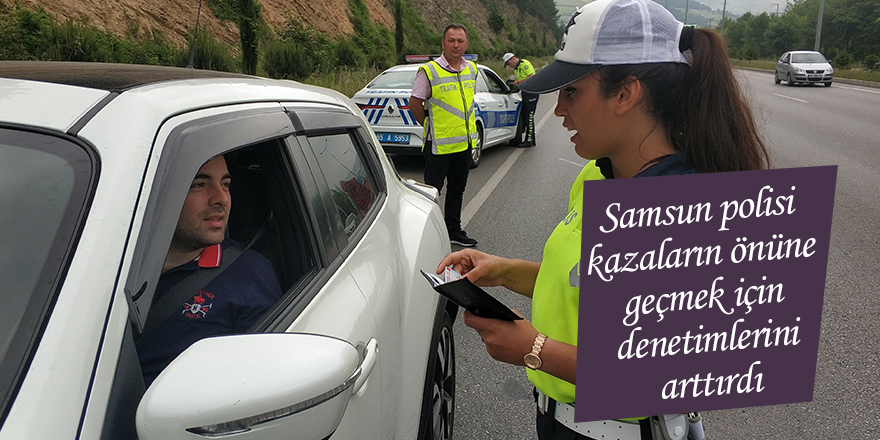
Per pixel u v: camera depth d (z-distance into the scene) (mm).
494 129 9680
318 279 1598
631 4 1172
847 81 33031
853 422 2887
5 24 9375
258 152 1736
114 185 1130
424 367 2061
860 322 3920
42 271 1031
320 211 1764
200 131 1388
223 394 948
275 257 1729
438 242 2686
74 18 11609
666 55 1164
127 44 11773
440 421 2430
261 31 17406
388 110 8070
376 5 31703
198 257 1640
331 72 17562
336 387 1049
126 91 1349
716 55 1175
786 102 20672
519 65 10789
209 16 16156
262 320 1472
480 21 54781
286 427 1002
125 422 984
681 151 1207
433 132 5059
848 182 8250
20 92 1331
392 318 1819
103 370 970
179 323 1540
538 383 1411
